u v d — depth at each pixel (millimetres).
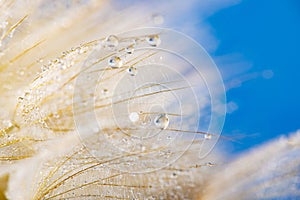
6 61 56
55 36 59
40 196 54
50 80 55
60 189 54
